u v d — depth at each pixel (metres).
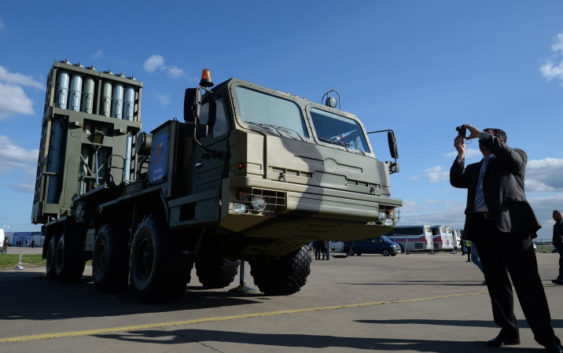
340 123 6.09
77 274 9.16
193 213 5.11
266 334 3.66
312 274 11.96
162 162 5.92
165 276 5.40
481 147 3.37
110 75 9.66
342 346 3.25
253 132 4.66
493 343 3.26
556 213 8.89
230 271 8.12
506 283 3.27
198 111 4.70
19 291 7.48
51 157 9.17
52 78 9.21
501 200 3.07
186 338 3.48
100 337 3.54
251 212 4.36
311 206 4.66
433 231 40.97
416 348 3.19
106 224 7.46
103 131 9.59
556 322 4.25
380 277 10.91
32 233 75.12
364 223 5.29
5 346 3.24
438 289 7.76
